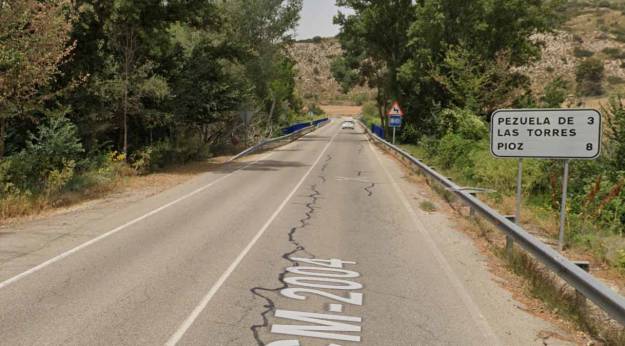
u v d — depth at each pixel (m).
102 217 11.04
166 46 23.12
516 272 7.24
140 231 9.67
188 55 25.58
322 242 9.00
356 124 101.56
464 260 7.98
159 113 21.47
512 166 15.00
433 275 7.16
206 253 8.12
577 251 8.84
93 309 5.67
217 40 27.92
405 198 14.20
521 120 8.39
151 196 14.14
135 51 22.02
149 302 5.91
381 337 5.08
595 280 5.02
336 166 23.22
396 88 42.28
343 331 5.20
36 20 14.02
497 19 34.34
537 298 6.27
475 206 9.87
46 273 6.96
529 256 7.89
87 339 4.89
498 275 7.24
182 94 23.91
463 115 24.53
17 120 18.03
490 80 28.19
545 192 14.88
